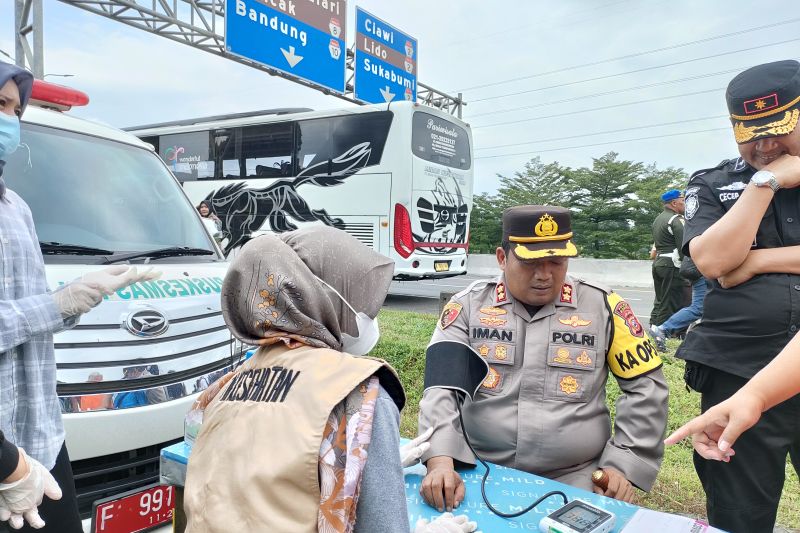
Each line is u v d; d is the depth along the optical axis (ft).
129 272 6.29
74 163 10.42
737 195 6.51
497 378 7.07
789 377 4.12
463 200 36.94
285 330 3.77
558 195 107.24
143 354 8.00
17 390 5.90
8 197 6.22
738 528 6.26
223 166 39.22
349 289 3.89
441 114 34.91
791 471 11.19
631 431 6.64
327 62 39.34
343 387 3.39
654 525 4.74
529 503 5.48
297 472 3.21
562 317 7.04
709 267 6.24
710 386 6.56
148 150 12.37
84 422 7.38
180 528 6.42
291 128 36.40
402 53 47.60
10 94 5.97
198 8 34.65
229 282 3.93
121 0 30.37
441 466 5.83
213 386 4.60
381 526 3.28
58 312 5.76
